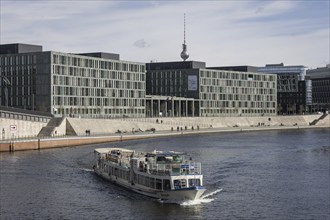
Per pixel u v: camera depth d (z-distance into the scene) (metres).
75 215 72.19
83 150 145.75
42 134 176.88
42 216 71.69
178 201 79.25
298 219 72.00
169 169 80.38
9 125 164.62
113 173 93.31
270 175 104.88
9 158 124.75
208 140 192.25
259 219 71.69
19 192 85.44
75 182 93.88
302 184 95.38
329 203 80.56
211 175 103.69
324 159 132.12
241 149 155.88
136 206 76.88
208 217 71.94
